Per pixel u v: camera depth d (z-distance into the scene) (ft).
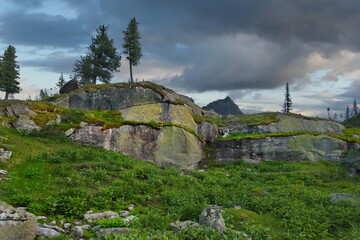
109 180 56.80
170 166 83.56
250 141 106.83
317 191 60.23
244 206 46.85
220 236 30.04
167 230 31.53
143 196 48.75
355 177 77.77
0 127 75.36
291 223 37.76
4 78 213.05
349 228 37.58
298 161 100.27
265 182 73.26
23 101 89.81
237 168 92.79
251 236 33.04
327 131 135.23
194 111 143.02
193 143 100.32
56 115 89.35
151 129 95.25
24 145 67.62
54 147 74.38
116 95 119.03
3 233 24.44
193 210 39.01
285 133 109.19
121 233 29.19
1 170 50.16
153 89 119.96
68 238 28.04
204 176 74.49
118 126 90.79
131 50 175.73
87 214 35.81
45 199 39.04
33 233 26.86
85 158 70.23
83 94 121.60
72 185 49.80
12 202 36.70
